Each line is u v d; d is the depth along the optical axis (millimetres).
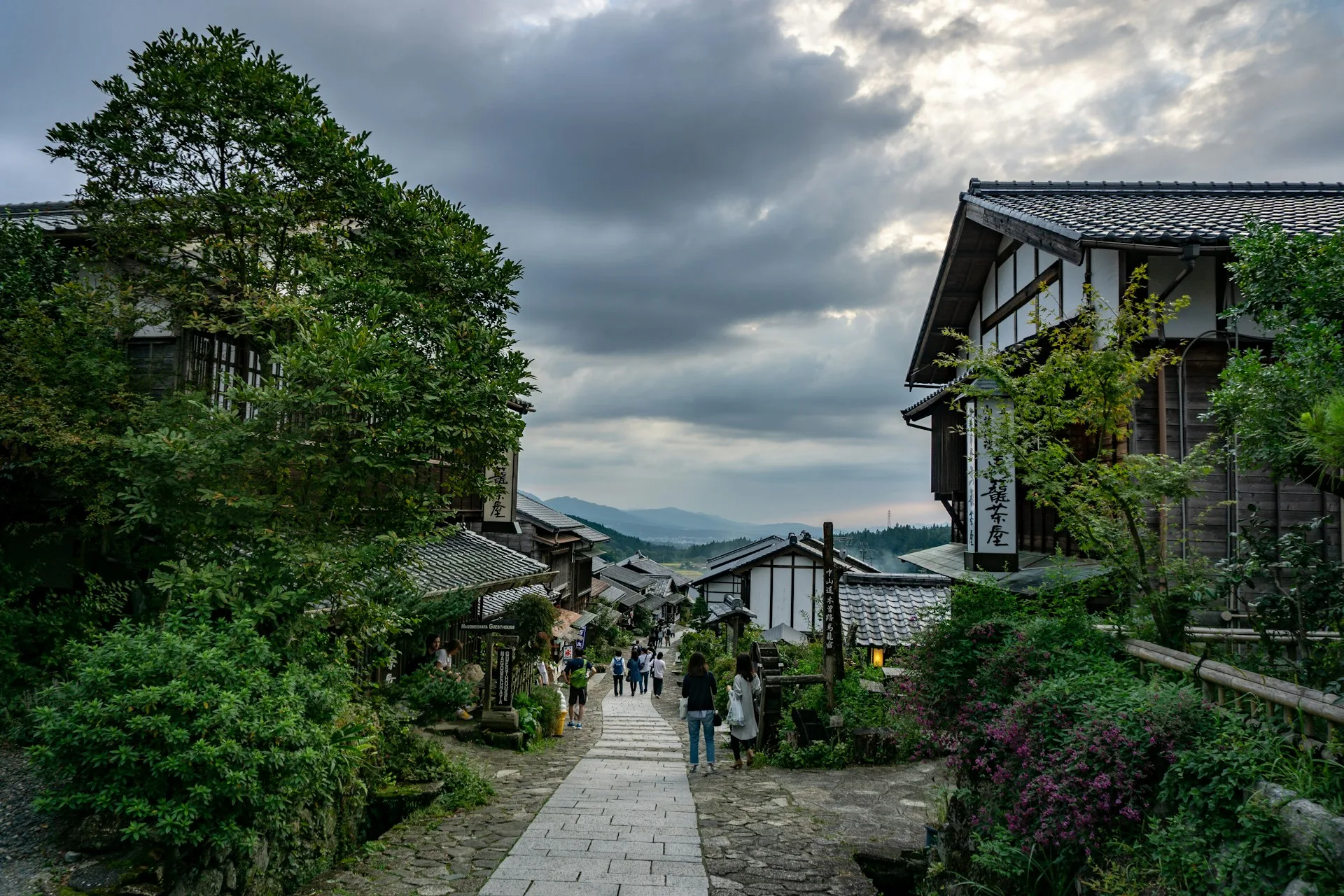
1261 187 13547
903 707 6422
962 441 15773
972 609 6199
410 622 10125
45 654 8258
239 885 5129
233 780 4801
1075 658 5242
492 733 12125
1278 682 3814
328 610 8453
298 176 9219
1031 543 14375
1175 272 9852
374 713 8523
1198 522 8289
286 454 7828
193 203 8914
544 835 6828
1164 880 3512
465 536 19312
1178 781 3781
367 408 7758
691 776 9688
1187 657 4605
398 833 6895
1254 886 3123
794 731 10578
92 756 4781
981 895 4727
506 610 19906
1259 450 4758
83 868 4895
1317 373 4434
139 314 9344
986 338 15141
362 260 9445
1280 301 5270
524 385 9391
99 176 9055
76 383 8883
